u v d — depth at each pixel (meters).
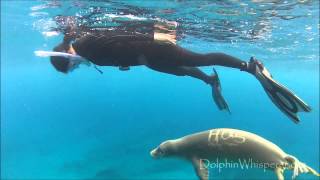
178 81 80.62
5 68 69.25
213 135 5.31
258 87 82.81
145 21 12.61
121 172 20.81
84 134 37.84
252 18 13.95
